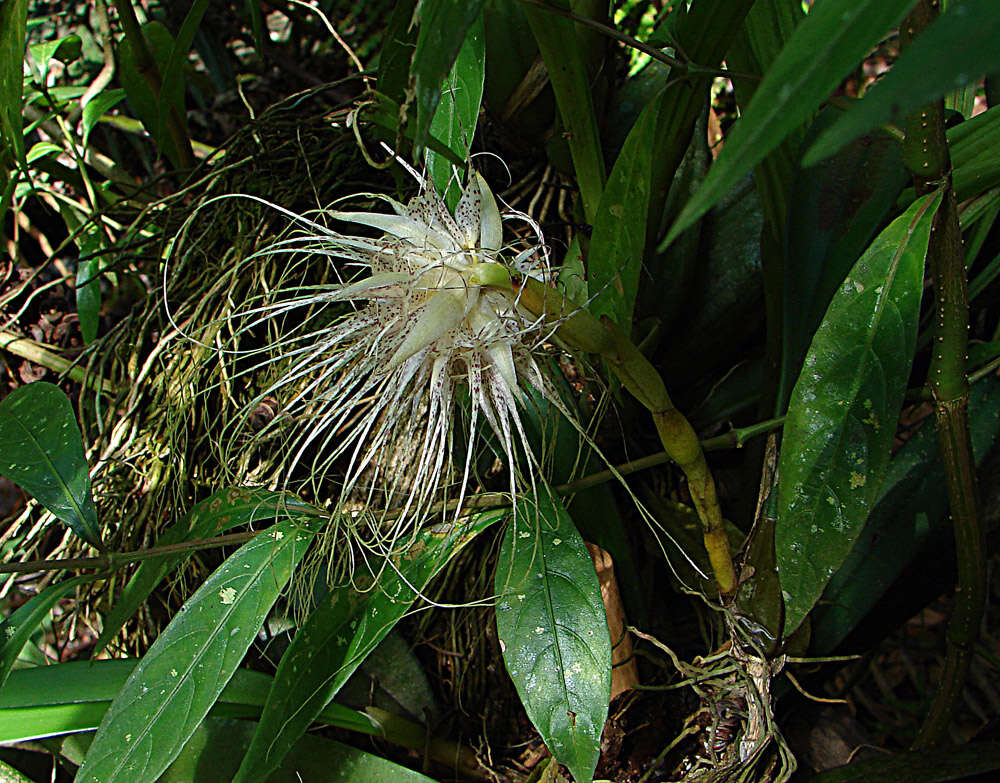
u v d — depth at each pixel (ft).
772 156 1.56
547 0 1.27
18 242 2.27
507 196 1.92
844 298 1.29
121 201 2.03
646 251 1.66
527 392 1.54
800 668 1.66
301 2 1.84
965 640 1.47
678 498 1.82
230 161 1.98
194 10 1.75
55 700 1.43
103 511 1.90
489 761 1.70
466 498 1.56
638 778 1.61
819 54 0.65
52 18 2.50
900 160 1.49
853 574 1.69
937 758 1.51
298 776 1.51
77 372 2.09
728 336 1.83
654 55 1.28
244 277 1.88
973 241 1.64
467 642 1.74
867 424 1.29
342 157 1.91
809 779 1.55
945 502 1.66
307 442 1.48
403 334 1.33
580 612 1.33
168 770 1.51
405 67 1.54
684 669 1.50
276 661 1.72
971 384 1.58
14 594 1.96
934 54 0.57
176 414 1.86
